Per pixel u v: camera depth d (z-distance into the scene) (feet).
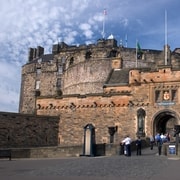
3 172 65.62
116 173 62.49
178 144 119.44
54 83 343.87
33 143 166.09
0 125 155.74
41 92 348.38
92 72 269.85
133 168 70.08
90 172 63.72
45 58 371.35
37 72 357.82
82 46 340.18
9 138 157.79
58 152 116.26
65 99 178.40
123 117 165.07
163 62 265.54
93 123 169.68
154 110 161.07
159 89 162.20
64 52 347.56
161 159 91.97
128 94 166.09
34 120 168.66
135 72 167.22
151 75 164.35
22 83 369.91
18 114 162.91
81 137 171.01
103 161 85.71
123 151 115.14
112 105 167.94
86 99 173.47
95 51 290.15
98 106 170.60
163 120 169.68
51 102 181.27
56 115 179.32
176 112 157.38
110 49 287.48
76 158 102.12
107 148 115.65
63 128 176.14
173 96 160.15
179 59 266.16
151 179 55.47
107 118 167.73
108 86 185.16
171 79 160.86
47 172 64.28
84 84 270.67
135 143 128.16
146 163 80.23
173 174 61.67
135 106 164.14
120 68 215.92
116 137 163.94
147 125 160.76
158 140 115.14
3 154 103.55
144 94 163.94
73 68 285.64
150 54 282.36
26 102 357.00
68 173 62.59
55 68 346.54
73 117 175.01
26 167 75.41
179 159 92.63
